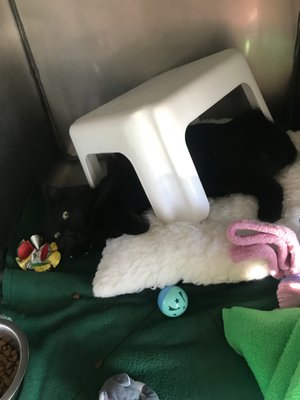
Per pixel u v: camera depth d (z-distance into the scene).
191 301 0.49
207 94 0.55
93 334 0.48
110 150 0.55
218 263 0.50
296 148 0.62
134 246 0.53
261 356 0.38
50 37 0.69
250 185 0.56
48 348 0.48
